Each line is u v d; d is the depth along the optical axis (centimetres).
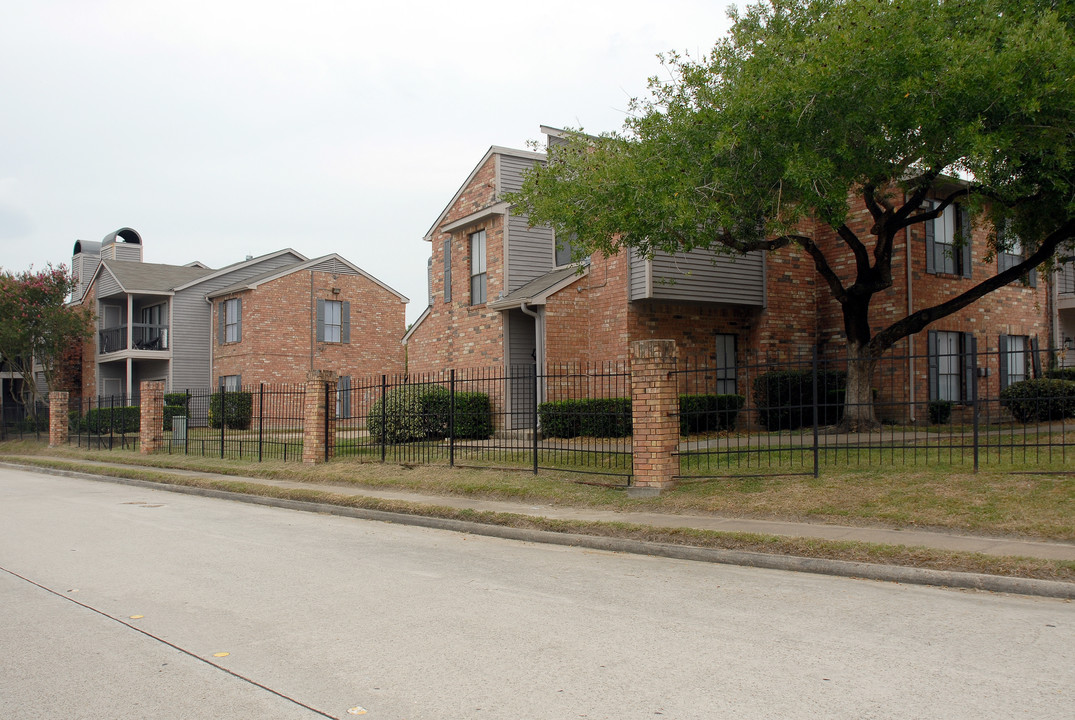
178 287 3369
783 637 533
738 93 1193
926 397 1895
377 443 1852
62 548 916
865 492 957
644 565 807
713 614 598
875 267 1565
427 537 1009
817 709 402
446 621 586
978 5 1175
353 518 1197
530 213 1622
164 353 3328
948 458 1130
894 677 449
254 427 3038
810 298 2055
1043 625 555
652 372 1098
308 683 455
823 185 1216
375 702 424
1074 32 1171
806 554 774
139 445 2459
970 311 2028
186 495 1539
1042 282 2238
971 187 1379
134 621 595
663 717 396
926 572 696
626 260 1855
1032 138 1155
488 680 455
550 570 782
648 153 1295
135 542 962
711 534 860
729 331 1984
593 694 429
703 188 1241
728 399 1834
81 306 3584
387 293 3547
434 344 2364
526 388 2052
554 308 1922
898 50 1103
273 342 3186
